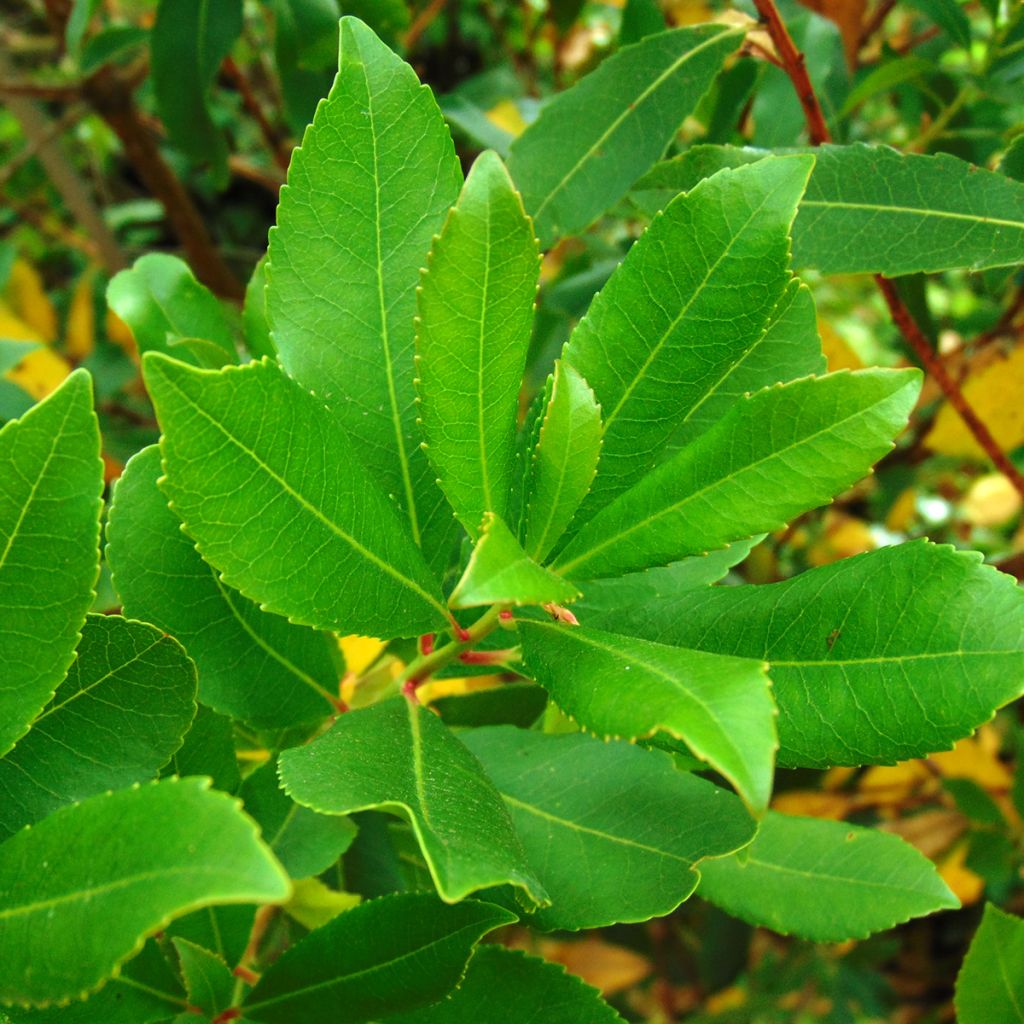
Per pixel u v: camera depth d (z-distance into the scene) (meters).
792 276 0.22
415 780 0.21
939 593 0.21
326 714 0.26
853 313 0.88
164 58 0.43
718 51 0.33
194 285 0.31
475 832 0.20
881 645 0.22
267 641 0.25
